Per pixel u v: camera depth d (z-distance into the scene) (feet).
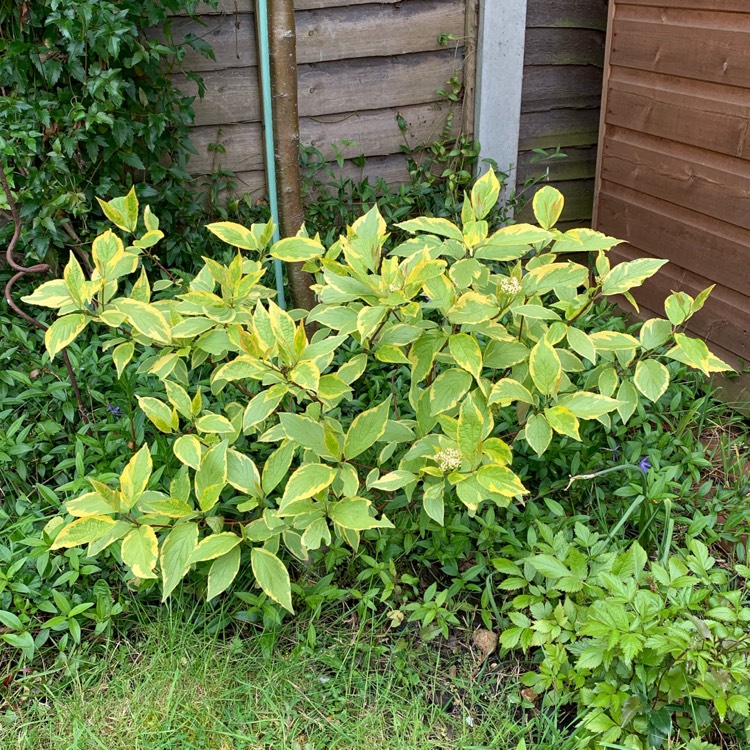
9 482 8.09
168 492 7.55
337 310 6.40
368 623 7.15
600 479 8.26
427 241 6.79
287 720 6.37
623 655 5.84
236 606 7.19
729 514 8.30
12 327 9.86
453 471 6.04
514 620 6.56
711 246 9.90
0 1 9.66
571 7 12.87
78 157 10.62
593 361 6.21
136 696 6.46
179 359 7.01
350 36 12.03
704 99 9.46
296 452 7.96
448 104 13.11
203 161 12.21
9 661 6.75
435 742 6.23
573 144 13.99
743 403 9.85
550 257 6.91
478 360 5.94
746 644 5.83
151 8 10.34
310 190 12.69
